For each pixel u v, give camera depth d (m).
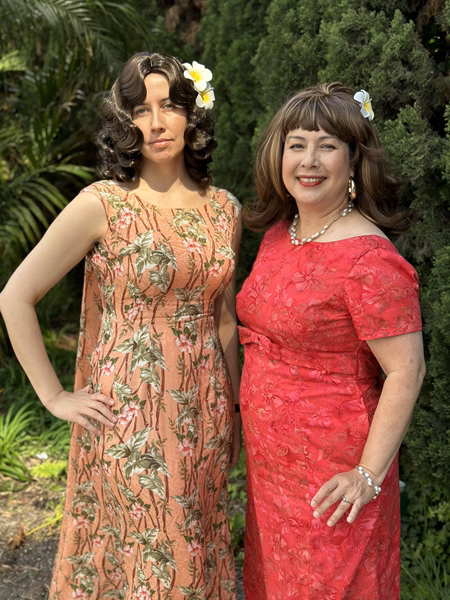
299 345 1.82
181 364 1.97
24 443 4.00
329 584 1.87
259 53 3.13
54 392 2.01
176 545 1.98
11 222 4.59
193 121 2.01
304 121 1.79
